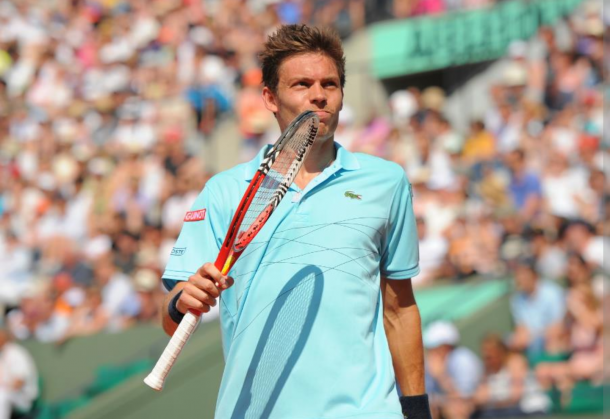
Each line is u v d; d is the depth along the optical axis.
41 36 59.16
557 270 32.69
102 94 53.97
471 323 32.34
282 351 11.24
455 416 30.64
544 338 31.31
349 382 11.06
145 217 44.16
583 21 43.78
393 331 12.60
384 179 12.12
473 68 47.50
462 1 48.88
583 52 42.69
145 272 39.66
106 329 38.78
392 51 50.69
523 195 36.34
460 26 48.22
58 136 51.84
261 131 47.41
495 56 46.75
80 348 38.84
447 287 33.91
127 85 53.75
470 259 34.28
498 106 41.91
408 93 45.03
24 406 38.19
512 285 32.97
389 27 51.06
